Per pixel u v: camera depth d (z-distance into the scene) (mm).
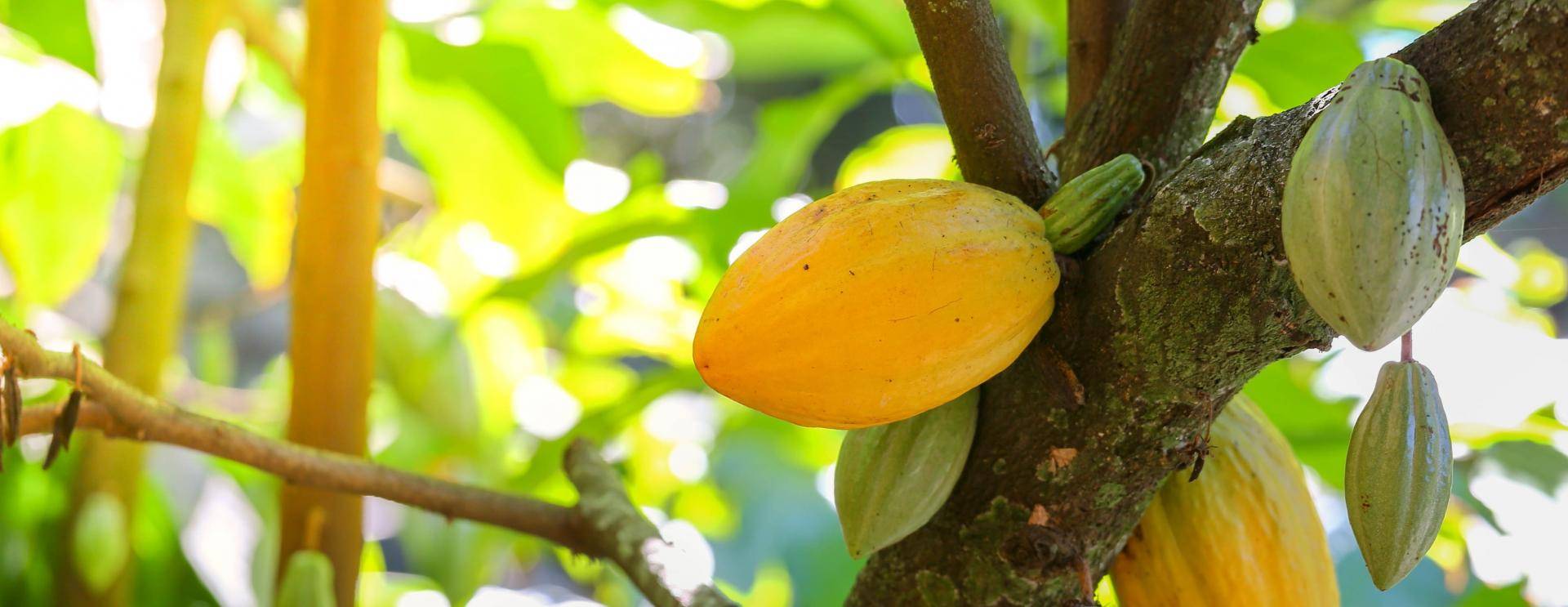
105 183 2244
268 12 2182
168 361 1809
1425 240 1186
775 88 4703
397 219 2893
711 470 2676
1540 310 2336
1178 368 1318
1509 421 1902
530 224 2482
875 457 1383
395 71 2342
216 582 2287
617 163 4598
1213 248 1281
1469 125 1219
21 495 1797
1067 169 1458
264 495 2189
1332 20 2291
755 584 2904
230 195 2572
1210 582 1422
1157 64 1419
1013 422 1379
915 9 1358
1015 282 1302
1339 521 2799
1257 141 1273
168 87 1792
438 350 2213
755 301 1297
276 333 4195
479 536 2322
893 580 1444
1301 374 2062
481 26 2242
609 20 2396
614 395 2695
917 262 1284
